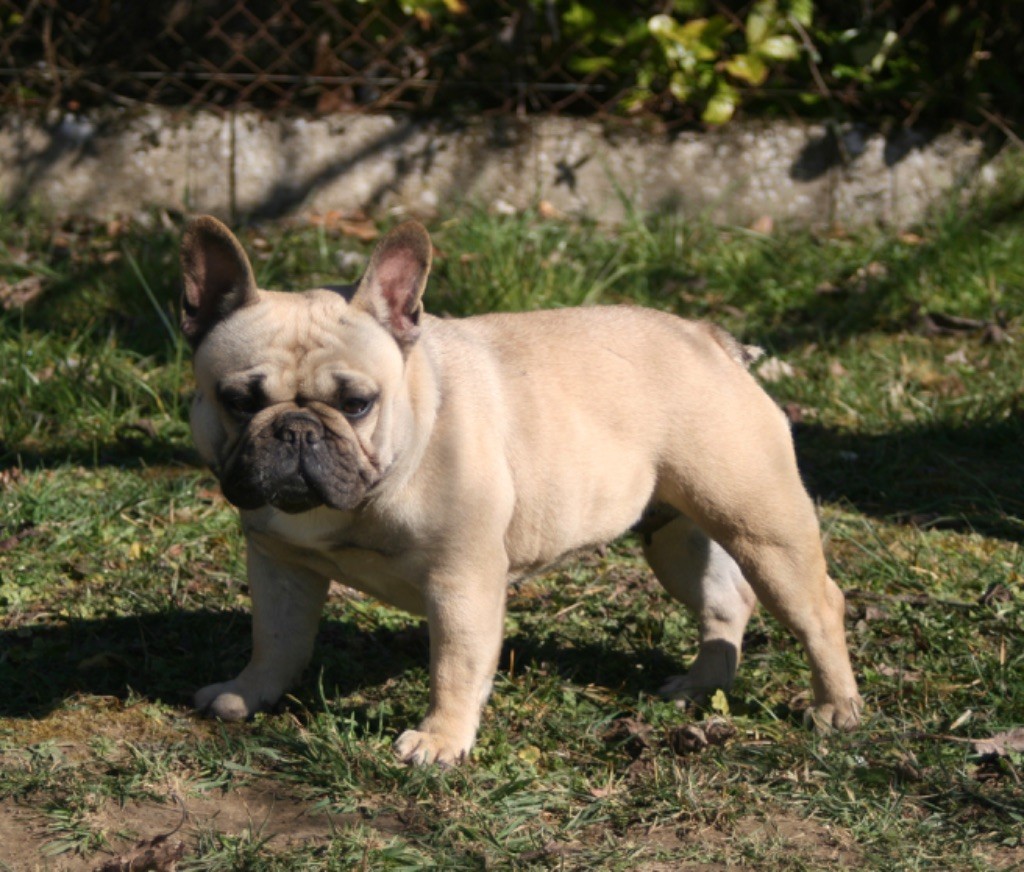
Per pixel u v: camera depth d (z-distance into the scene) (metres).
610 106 10.95
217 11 10.96
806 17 10.80
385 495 4.07
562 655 5.25
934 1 11.23
